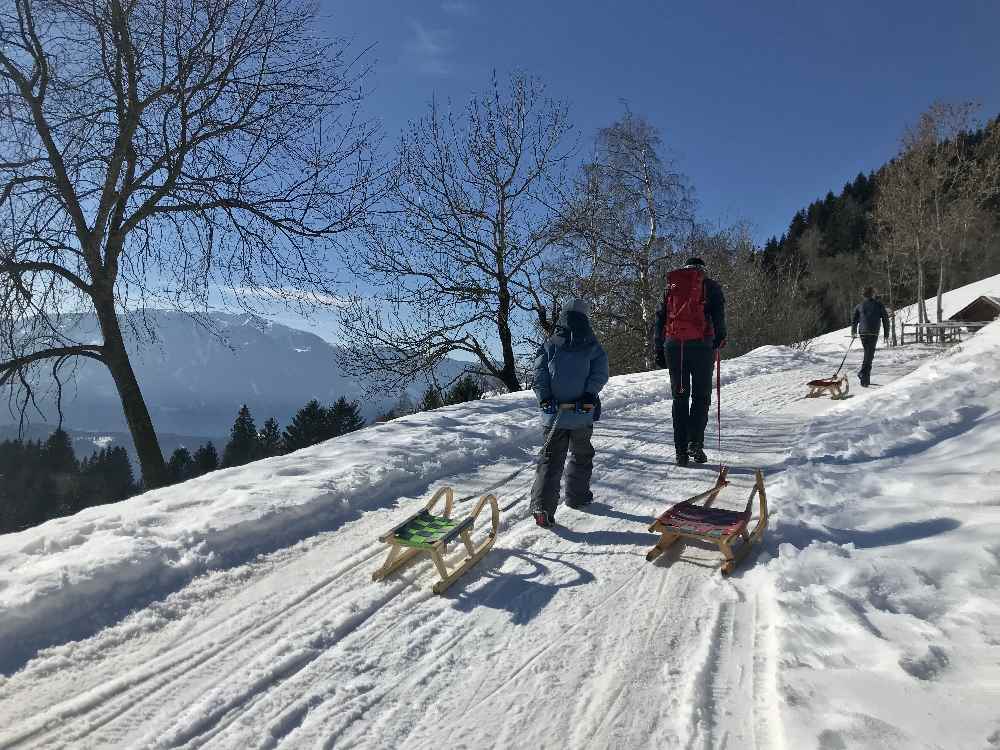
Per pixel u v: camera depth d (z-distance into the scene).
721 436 7.84
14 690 2.94
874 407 8.12
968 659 2.53
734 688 2.76
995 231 55.78
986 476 4.46
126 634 3.42
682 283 6.43
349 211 11.40
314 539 4.72
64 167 9.98
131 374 10.57
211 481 5.77
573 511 5.19
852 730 2.18
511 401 10.32
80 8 9.64
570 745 2.48
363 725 2.66
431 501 4.44
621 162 22.59
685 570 3.99
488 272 17.61
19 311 9.51
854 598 3.19
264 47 10.77
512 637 3.31
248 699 2.85
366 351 17.25
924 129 29.39
